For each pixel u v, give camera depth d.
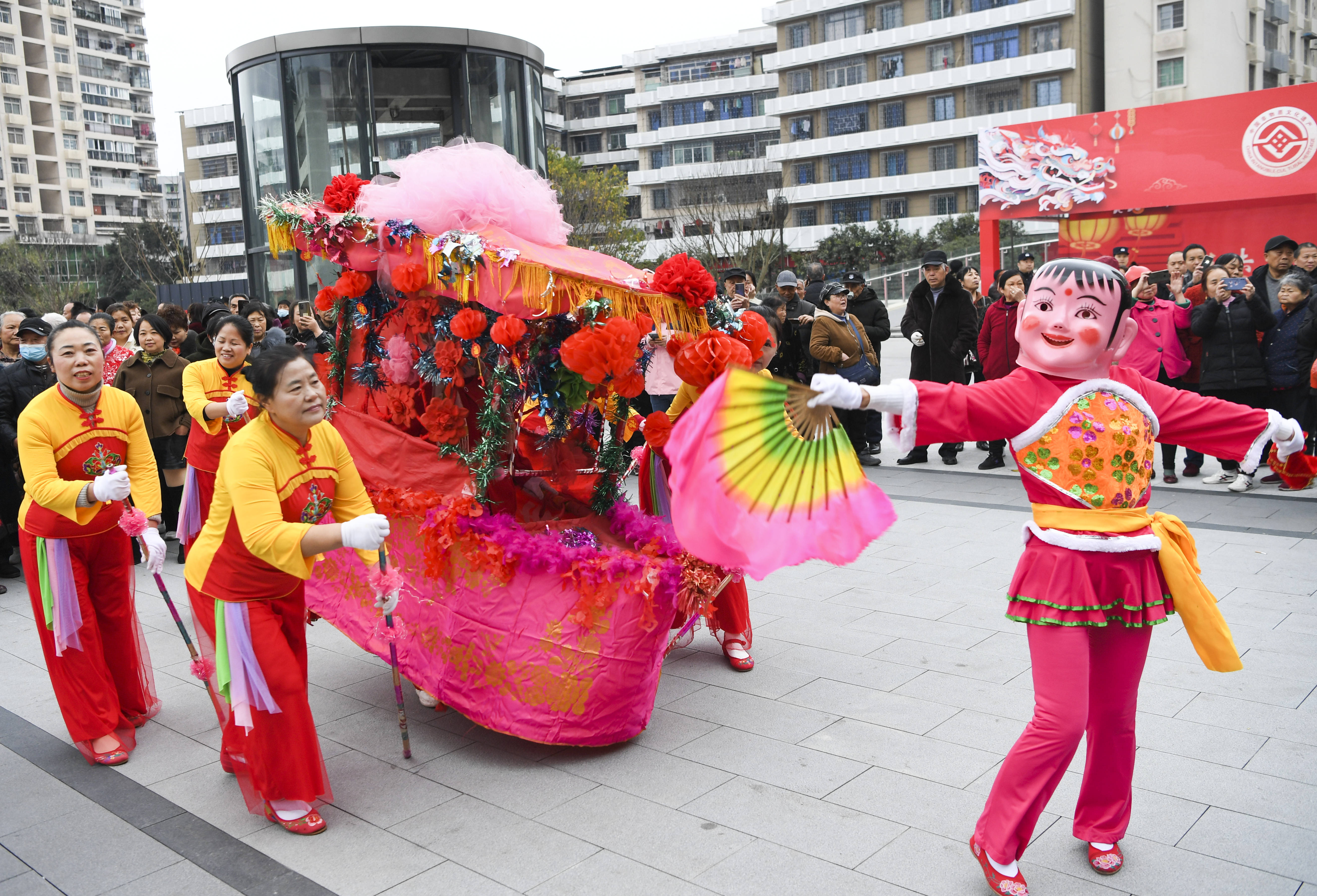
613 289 3.87
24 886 3.21
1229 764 3.72
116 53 76.00
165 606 6.29
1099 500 2.92
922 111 48.00
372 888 3.13
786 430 2.75
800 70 51.50
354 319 4.79
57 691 4.14
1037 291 3.04
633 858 3.24
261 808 3.63
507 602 3.94
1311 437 8.06
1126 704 3.03
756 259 43.06
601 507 4.62
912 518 7.84
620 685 3.89
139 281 51.81
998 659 4.88
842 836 3.33
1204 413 3.07
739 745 4.05
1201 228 15.59
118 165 75.69
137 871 3.29
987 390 2.98
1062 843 3.27
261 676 3.44
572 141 68.00
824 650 5.09
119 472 4.00
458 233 4.03
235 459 3.43
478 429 4.39
